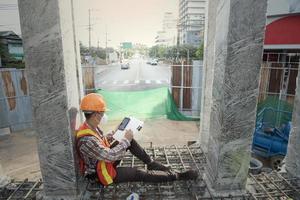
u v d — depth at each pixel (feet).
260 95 27.43
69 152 9.05
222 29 8.36
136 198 9.35
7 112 27.61
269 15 35.86
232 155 9.12
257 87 8.42
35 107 8.59
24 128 28.99
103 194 9.84
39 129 8.83
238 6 7.63
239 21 7.76
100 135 9.86
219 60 8.75
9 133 27.63
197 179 10.50
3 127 27.45
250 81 8.36
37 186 10.55
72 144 9.20
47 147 9.02
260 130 20.24
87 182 10.55
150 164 10.62
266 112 23.72
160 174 10.11
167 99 32.42
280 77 26.11
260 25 7.85
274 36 35.24
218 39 8.80
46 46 8.02
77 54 10.37
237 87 8.38
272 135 19.53
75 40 9.96
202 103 13.92
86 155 8.85
